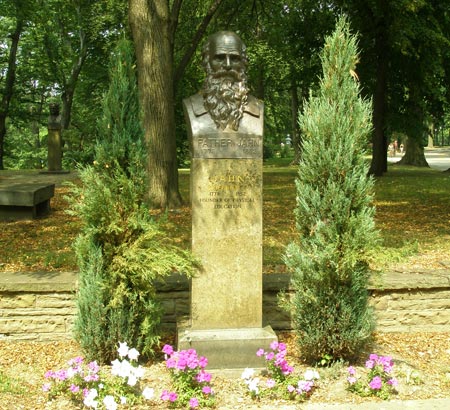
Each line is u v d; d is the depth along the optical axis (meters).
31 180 17.16
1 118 26.36
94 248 4.68
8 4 23.22
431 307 5.92
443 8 18.38
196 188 4.79
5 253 7.57
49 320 5.59
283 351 4.49
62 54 28.23
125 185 4.62
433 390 4.52
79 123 34.00
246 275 4.91
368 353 5.25
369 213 4.68
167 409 4.14
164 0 10.97
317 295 4.76
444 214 11.72
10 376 4.73
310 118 4.72
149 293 4.77
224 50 4.71
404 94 21.70
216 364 4.80
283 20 21.12
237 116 4.76
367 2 17.64
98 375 4.36
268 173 24.95
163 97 11.14
